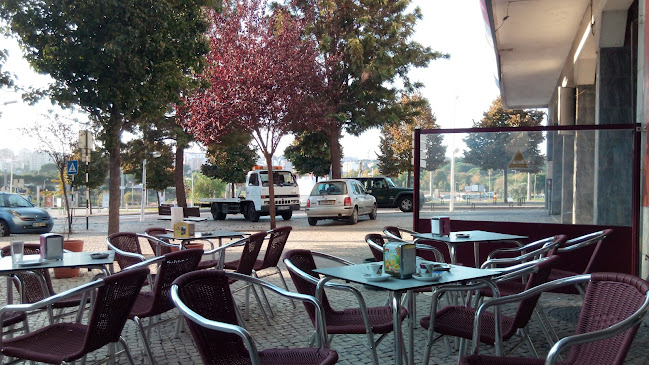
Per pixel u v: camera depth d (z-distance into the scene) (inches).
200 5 518.6
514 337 219.3
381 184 1109.7
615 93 412.5
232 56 733.9
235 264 288.4
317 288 165.5
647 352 200.5
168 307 193.2
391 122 1047.0
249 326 249.9
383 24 1048.8
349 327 161.6
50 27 436.1
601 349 119.4
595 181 323.9
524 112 1449.3
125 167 1549.0
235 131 781.9
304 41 813.2
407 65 1070.4
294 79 737.0
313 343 171.5
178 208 341.1
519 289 210.5
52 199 1616.6
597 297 127.0
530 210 330.0
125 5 437.7
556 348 107.1
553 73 719.7
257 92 721.6
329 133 1034.1
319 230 754.8
